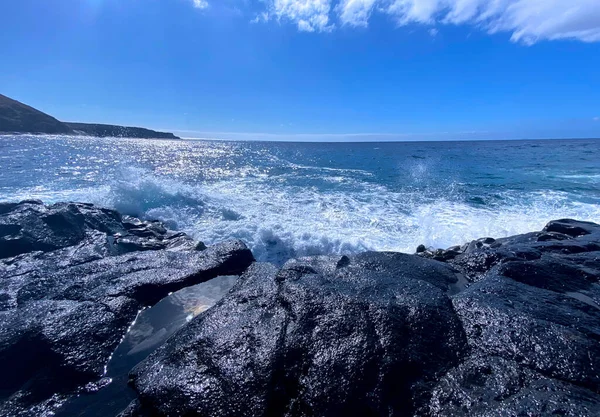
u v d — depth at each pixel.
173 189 14.59
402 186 19.12
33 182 17.41
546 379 3.32
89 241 8.42
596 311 4.53
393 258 6.49
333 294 4.75
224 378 3.64
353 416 3.21
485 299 4.68
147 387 3.72
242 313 4.70
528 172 24.23
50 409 3.91
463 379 3.43
